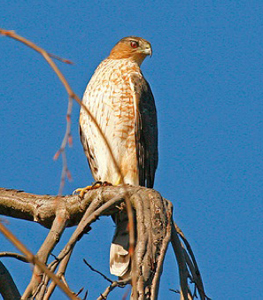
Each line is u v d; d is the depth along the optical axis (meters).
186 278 7.89
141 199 8.59
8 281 8.82
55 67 4.51
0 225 4.12
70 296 4.36
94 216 8.40
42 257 8.51
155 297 7.13
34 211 10.44
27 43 4.46
